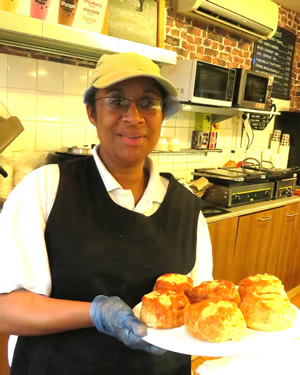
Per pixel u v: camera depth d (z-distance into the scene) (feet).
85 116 7.54
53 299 2.42
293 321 2.40
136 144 2.67
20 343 2.77
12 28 4.78
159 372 2.86
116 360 2.64
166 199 3.06
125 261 2.68
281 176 9.40
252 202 8.66
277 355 2.98
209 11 8.51
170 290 2.55
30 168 6.24
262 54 11.41
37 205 2.60
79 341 2.59
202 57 9.62
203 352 2.09
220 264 7.72
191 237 3.14
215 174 8.45
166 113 3.15
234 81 8.86
